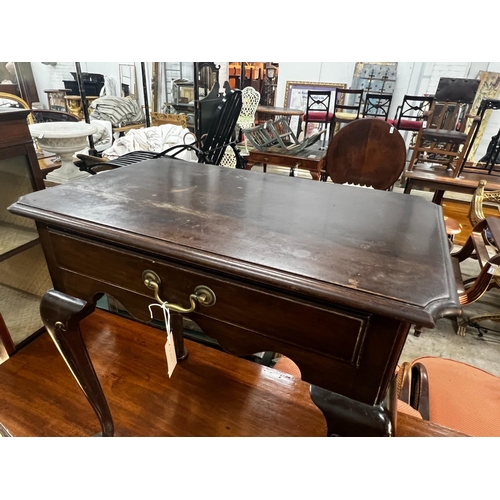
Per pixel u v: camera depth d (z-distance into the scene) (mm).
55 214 586
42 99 5332
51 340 1154
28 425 883
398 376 1063
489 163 2973
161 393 988
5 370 1037
